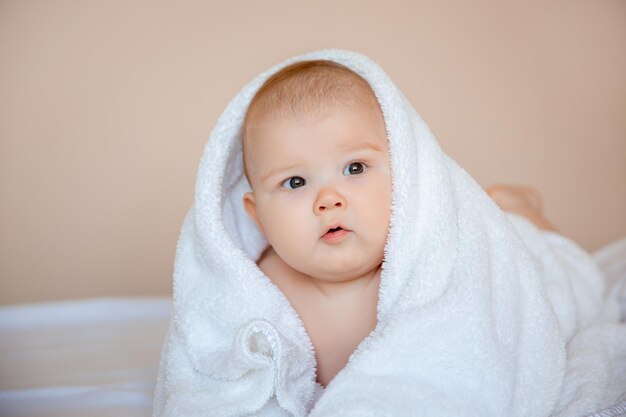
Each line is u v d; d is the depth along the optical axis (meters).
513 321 1.33
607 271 1.95
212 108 3.16
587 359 1.39
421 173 1.32
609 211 3.13
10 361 1.79
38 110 3.11
